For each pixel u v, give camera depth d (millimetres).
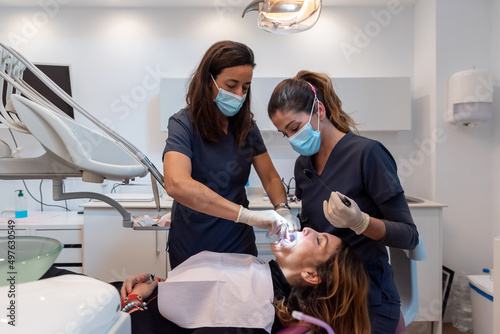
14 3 2588
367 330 913
